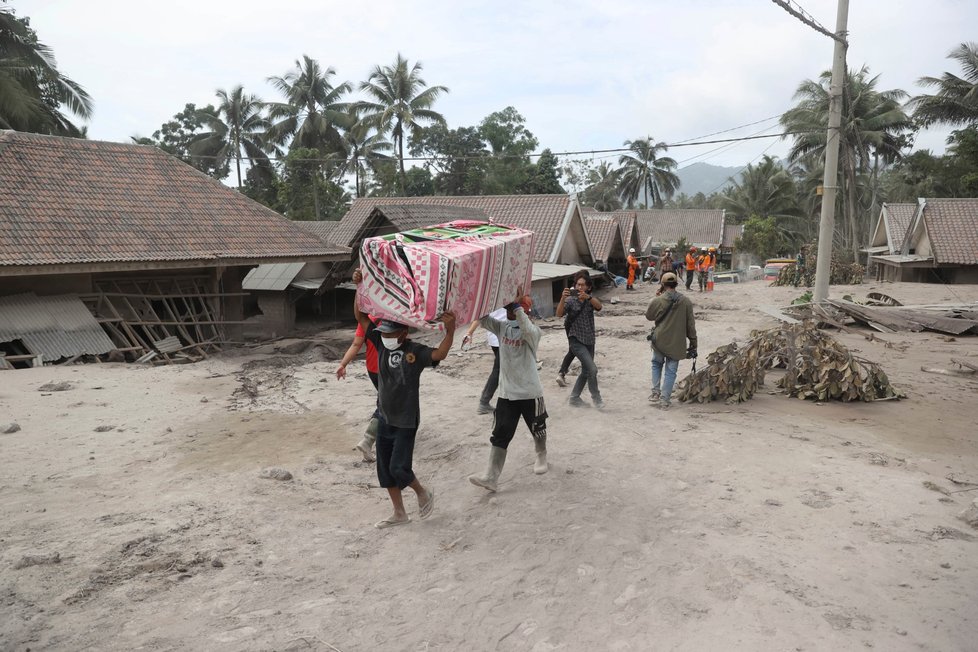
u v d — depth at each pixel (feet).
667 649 11.89
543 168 187.73
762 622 12.53
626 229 141.28
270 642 12.10
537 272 78.07
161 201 55.93
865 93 134.21
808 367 30.99
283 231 61.11
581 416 27.14
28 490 19.08
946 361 41.63
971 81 136.77
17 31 106.83
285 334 69.87
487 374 36.88
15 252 43.75
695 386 29.60
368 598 13.71
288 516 17.75
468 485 19.99
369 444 22.34
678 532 16.44
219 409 29.09
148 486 19.71
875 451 23.11
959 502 18.33
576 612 13.14
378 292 16.31
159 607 13.17
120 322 50.19
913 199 173.68
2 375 35.94
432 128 181.78
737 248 179.11
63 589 13.67
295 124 176.96
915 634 12.13
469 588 14.08
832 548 15.48
